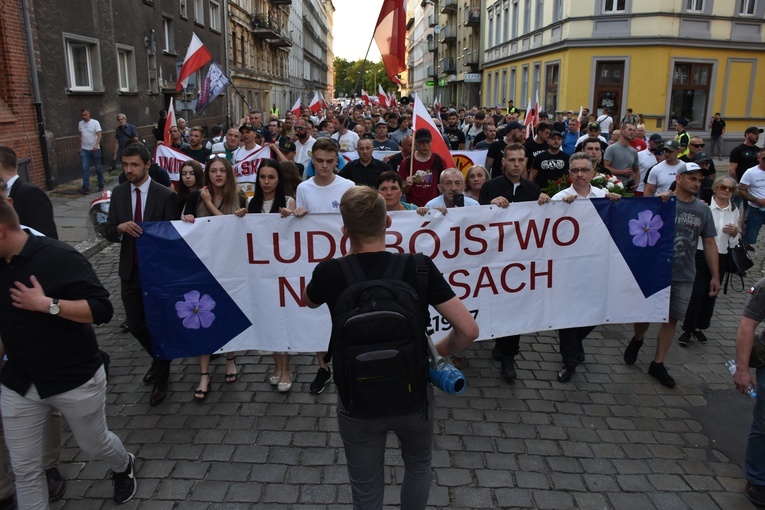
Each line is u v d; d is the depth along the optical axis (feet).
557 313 16.20
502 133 35.70
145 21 66.49
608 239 15.97
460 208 15.37
